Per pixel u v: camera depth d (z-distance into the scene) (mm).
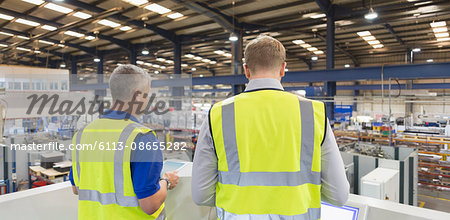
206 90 15188
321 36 9852
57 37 10594
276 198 746
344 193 784
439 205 5145
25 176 3965
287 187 743
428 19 8641
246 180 753
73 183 1063
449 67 5395
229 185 773
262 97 777
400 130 8453
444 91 14062
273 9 7531
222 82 8859
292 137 745
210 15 7520
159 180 988
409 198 3256
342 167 787
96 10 7367
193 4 6879
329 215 1094
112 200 901
